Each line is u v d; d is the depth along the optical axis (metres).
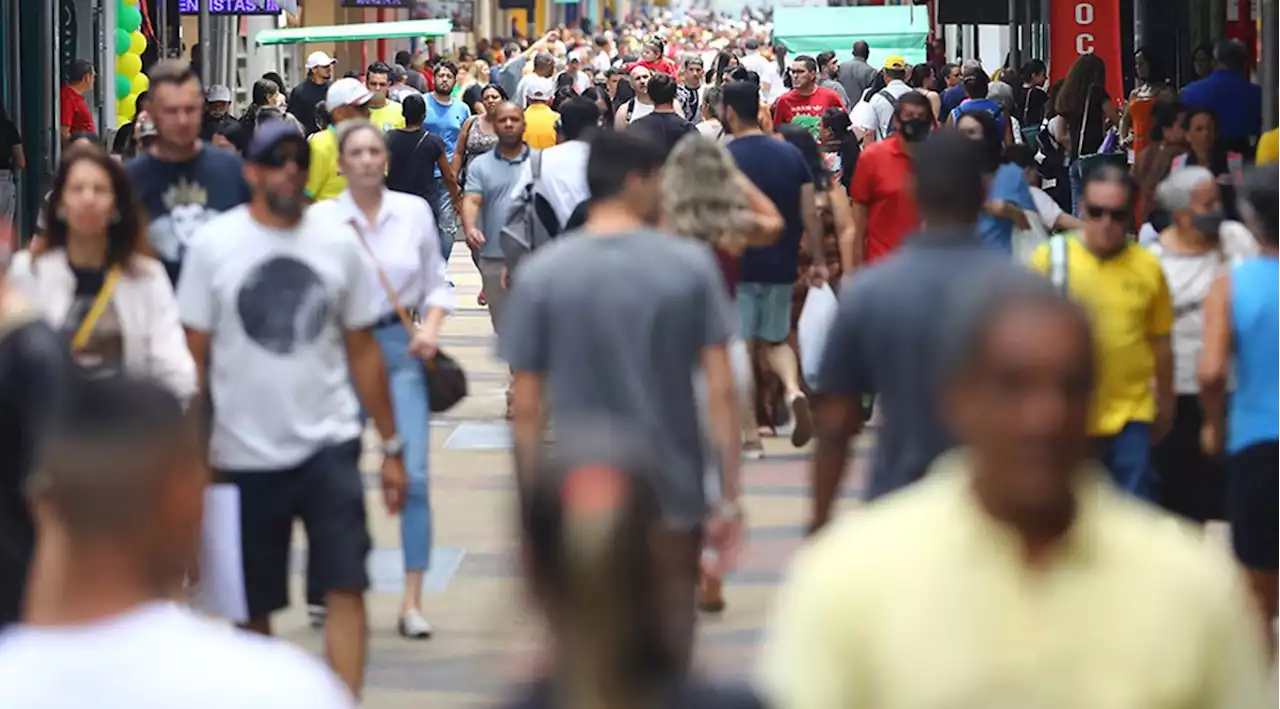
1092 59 59.50
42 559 9.34
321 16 149.25
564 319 18.64
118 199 19.42
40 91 64.75
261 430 19.77
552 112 58.97
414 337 24.89
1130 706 9.49
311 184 39.34
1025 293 9.77
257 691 9.00
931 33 127.00
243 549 19.92
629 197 18.94
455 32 192.50
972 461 9.72
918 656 9.58
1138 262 21.55
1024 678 9.52
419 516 25.30
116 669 8.97
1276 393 20.48
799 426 34.69
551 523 8.11
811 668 9.76
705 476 18.94
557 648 8.15
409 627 25.11
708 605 26.03
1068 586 9.58
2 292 17.34
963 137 16.45
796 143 36.66
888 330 16.23
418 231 25.67
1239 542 20.70
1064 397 9.55
